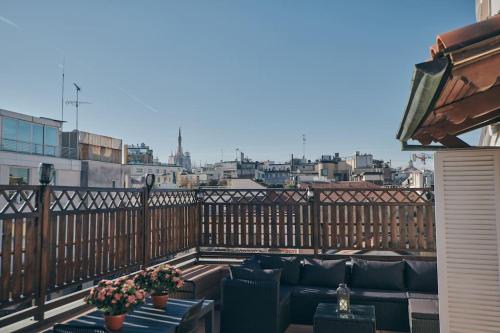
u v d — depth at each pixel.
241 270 5.54
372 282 6.06
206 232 7.94
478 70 1.78
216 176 58.22
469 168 3.21
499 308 3.09
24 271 3.95
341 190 7.33
